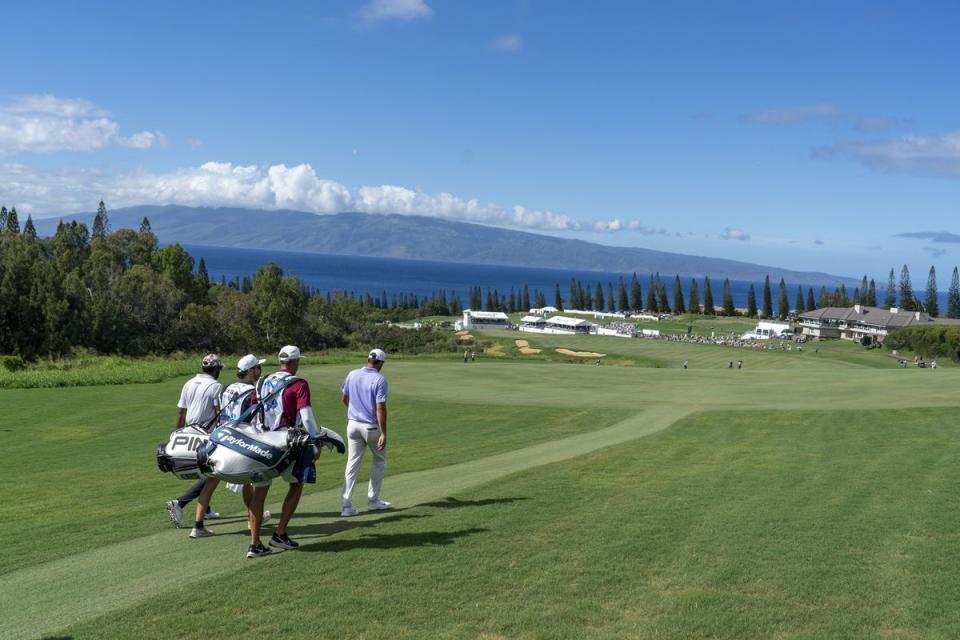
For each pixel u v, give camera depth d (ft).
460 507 36.27
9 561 29.07
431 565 26.37
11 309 261.65
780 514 34.14
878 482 42.68
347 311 419.95
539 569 25.85
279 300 347.15
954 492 39.45
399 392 115.55
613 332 517.55
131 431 83.61
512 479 44.52
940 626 20.75
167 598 23.22
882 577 24.93
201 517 32.07
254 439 26.84
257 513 27.96
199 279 471.21
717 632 20.40
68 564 28.27
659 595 23.22
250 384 33.47
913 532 30.76
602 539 29.78
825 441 63.00
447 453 61.98
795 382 129.39
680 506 36.17
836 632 20.38
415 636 20.15
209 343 329.93
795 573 25.34
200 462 26.96
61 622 21.57
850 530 31.09
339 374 146.10
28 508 43.01
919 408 84.79
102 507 42.45
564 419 87.15
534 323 554.46
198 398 34.01
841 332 485.97
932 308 593.42
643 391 117.39
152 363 177.68
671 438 66.49
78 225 446.60
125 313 309.63
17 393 116.98
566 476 45.65
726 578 24.84
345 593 23.50
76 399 110.11
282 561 27.32
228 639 20.03
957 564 26.32
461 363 174.91
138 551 29.86
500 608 22.12
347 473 35.86
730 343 440.45
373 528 32.27
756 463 51.24
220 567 26.86
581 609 22.02
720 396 108.06
